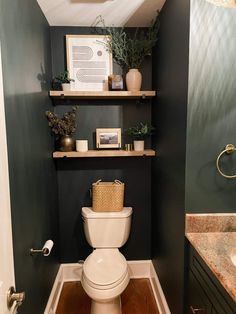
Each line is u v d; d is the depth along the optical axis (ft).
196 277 4.23
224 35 4.17
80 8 5.80
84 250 7.66
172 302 5.43
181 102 4.58
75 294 7.09
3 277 2.47
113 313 5.72
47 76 6.29
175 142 5.01
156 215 6.93
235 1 3.37
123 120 7.31
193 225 4.51
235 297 2.81
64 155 6.63
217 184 4.49
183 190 4.55
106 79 6.98
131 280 7.70
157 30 6.31
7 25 3.52
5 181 2.55
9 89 3.55
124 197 7.57
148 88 7.23
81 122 7.25
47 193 5.96
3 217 2.49
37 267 4.94
